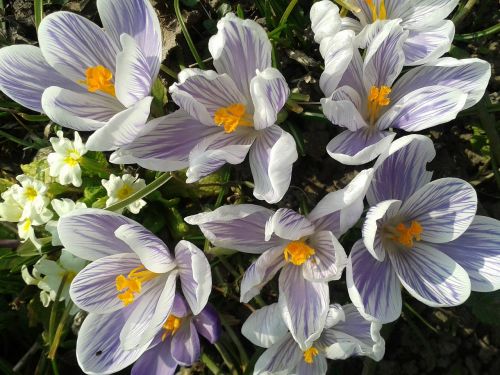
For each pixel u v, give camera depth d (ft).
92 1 0.95
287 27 0.87
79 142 0.82
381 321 0.69
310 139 0.87
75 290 0.73
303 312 0.72
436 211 0.72
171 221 0.87
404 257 0.74
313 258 0.74
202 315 0.76
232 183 0.85
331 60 0.69
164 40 0.89
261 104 0.67
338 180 0.87
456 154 0.89
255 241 0.73
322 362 0.77
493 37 0.92
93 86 0.75
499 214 0.88
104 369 0.75
